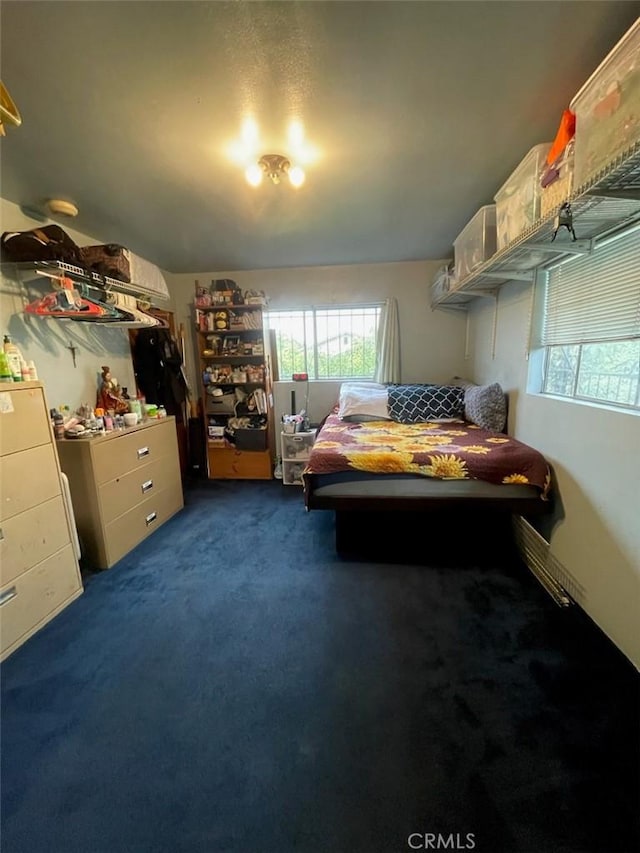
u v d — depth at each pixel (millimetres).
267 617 1842
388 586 2053
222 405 4012
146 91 1361
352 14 1076
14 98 1376
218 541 2641
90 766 1172
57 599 1905
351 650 1615
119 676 1516
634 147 977
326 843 973
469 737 1224
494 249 2297
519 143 1768
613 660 1507
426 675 1473
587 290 1862
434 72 1306
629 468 1465
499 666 1501
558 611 1812
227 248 3291
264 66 1258
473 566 2223
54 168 1885
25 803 1078
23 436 1754
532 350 2355
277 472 4059
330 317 4223
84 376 2811
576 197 1256
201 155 1795
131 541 2547
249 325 3879
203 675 1510
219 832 1000
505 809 1026
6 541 1659
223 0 1021
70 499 2045
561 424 1980
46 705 1390
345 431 2932
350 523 2479
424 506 2176
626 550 1488
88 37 1124
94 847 980
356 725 1279
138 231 2801
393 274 3945
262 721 1306
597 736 1216
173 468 3111
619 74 1074
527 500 2074
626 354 1599
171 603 1972
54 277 2221
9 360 1867
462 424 3189
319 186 2154
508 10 1072
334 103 1461
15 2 1004
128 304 2859
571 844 953
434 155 1859
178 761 1181
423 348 4047
